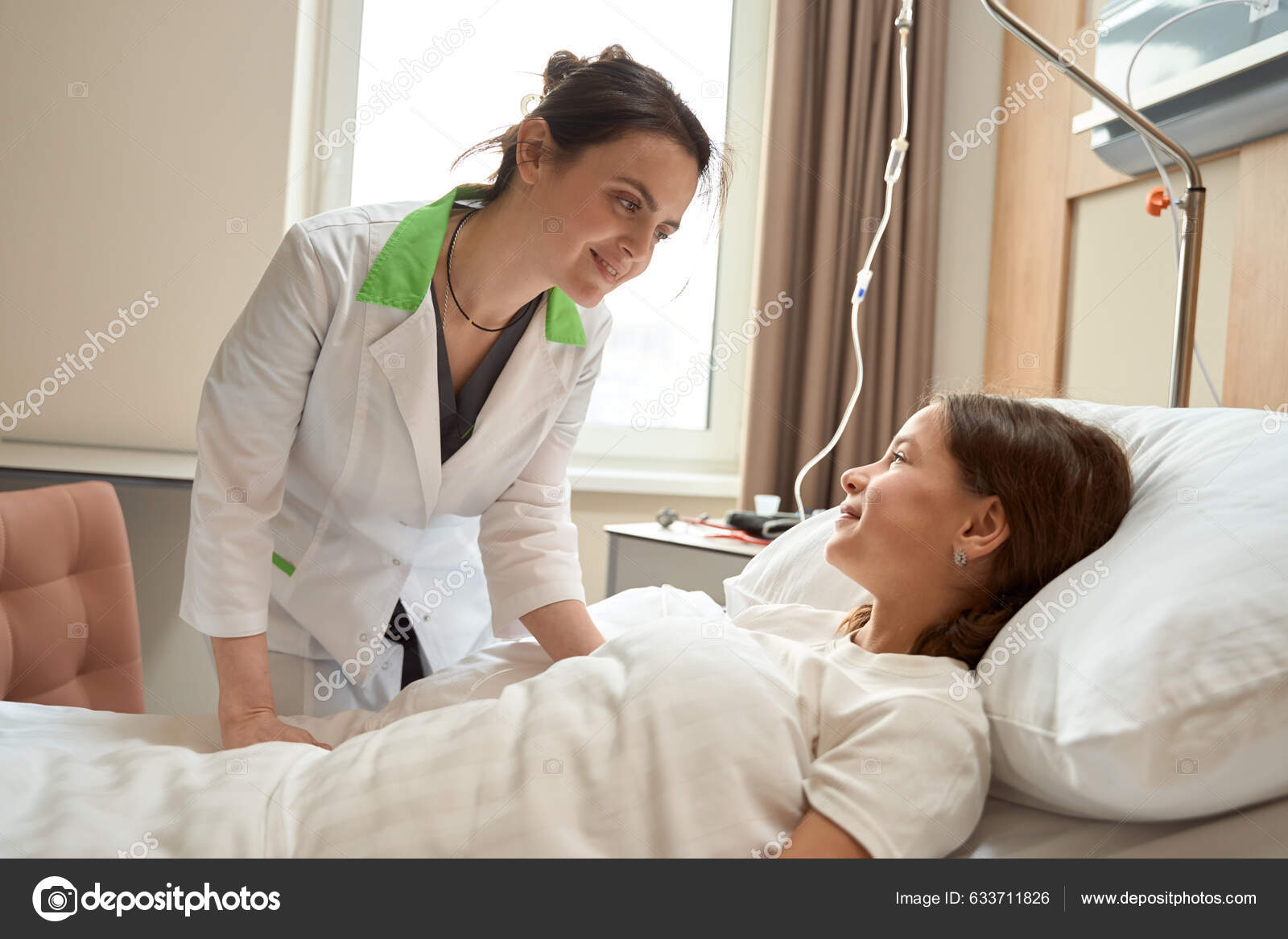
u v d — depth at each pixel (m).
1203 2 1.35
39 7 1.90
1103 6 1.71
